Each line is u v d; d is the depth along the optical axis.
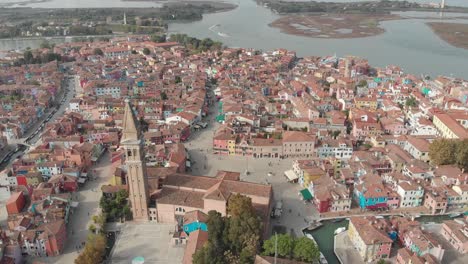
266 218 181.38
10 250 162.25
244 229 161.88
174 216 189.88
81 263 157.25
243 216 166.25
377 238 166.50
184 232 177.00
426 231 179.62
